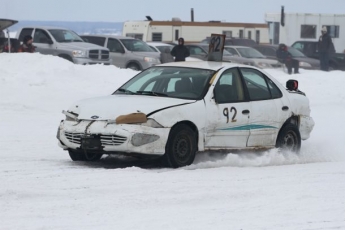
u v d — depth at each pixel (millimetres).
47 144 30672
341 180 23078
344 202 19891
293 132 28297
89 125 23812
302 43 93562
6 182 20828
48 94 46250
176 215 17938
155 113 23781
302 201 19922
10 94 45438
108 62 68250
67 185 20656
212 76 25953
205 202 19516
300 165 26453
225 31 101562
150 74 27156
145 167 24797
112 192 20016
